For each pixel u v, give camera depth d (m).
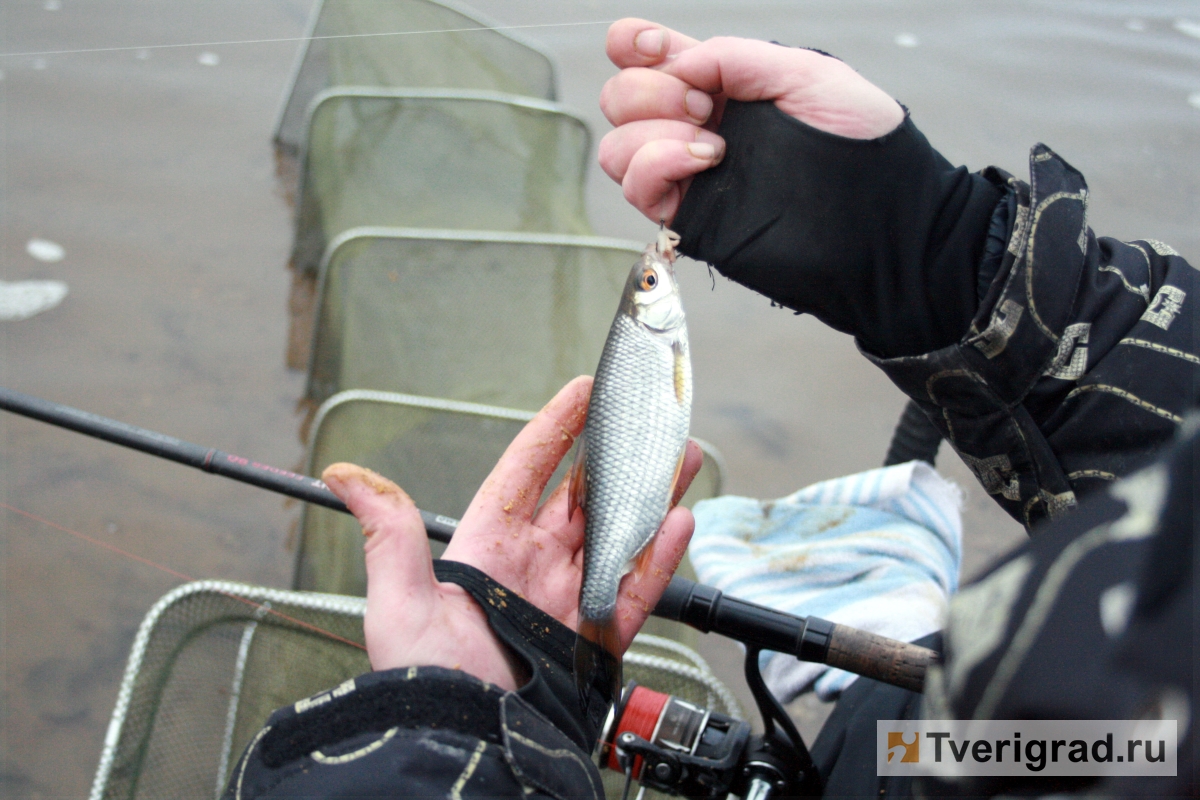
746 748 1.53
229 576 3.43
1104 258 1.32
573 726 1.04
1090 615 0.51
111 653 3.15
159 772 2.06
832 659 1.37
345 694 0.92
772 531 2.14
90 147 5.10
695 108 1.41
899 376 1.34
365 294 3.60
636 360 1.39
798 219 1.35
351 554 2.88
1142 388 1.20
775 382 4.25
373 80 4.81
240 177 5.07
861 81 1.33
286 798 0.87
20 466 3.68
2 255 4.46
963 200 1.32
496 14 5.57
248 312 4.38
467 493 3.01
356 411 3.04
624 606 1.30
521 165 4.32
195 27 5.88
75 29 5.73
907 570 1.92
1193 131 5.30
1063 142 5.18
